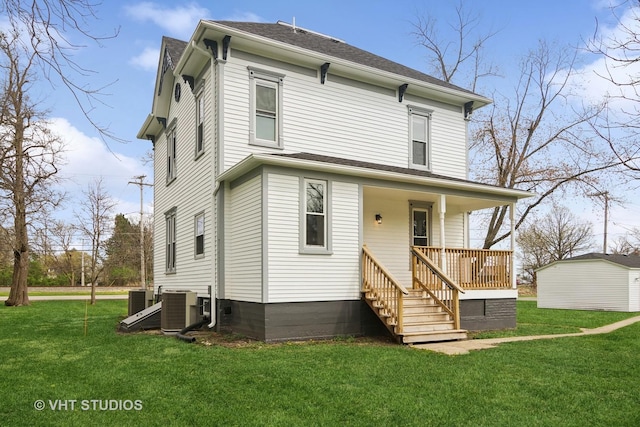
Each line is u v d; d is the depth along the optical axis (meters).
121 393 5.76
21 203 9.83
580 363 7.58
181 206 14.34
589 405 5.39
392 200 13.58
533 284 47.38
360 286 10.79
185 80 13.09
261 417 4.91
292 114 11.94
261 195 9.88
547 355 8.23
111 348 8.84
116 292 38.41
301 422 4.78
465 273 12.40
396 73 13.57
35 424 4.73
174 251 15.16
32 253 22.78
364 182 11.12
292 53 11.75
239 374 6.65
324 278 10.34
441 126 14.59
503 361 7.67
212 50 11.19
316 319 10.16
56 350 8.66
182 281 13.97
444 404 5.35
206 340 9.88
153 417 4.92
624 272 21.67
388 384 6.16
